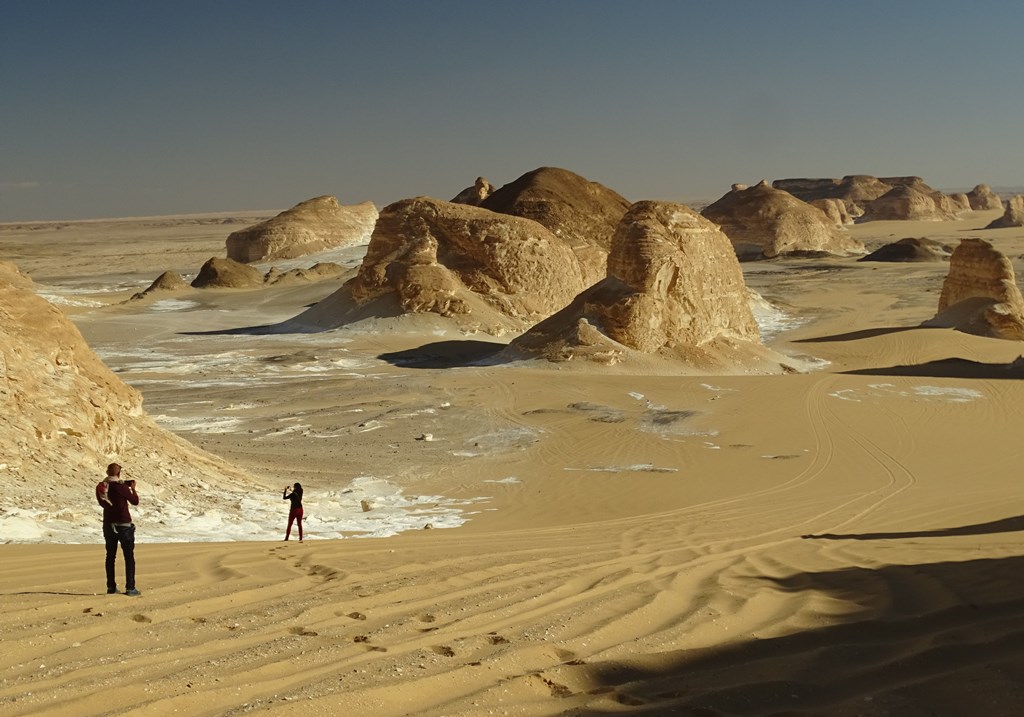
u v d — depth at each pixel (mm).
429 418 29219
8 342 14961
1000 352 43500
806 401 30375
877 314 67750
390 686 4754
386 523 15523
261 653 5438
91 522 12164
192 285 83000
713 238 45312
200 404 31734
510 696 4656
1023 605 5977
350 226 118188
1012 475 20734
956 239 137250
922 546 10344
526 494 19156
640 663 5172
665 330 42469
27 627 5969
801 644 5402
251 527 13820
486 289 58562
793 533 13000
